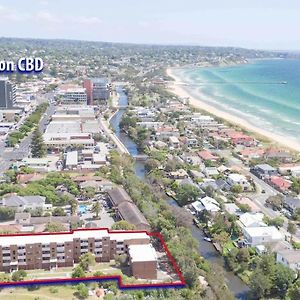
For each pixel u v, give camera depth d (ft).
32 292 485.15
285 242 637.71
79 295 478.59
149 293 494.59
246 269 581.94
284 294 520.01
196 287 521.24
